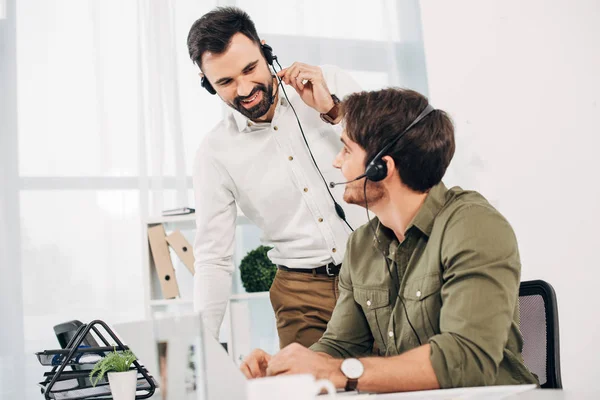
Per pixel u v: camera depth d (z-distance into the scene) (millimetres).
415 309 1198
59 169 3209
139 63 3326
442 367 1002
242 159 1954
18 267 3109
